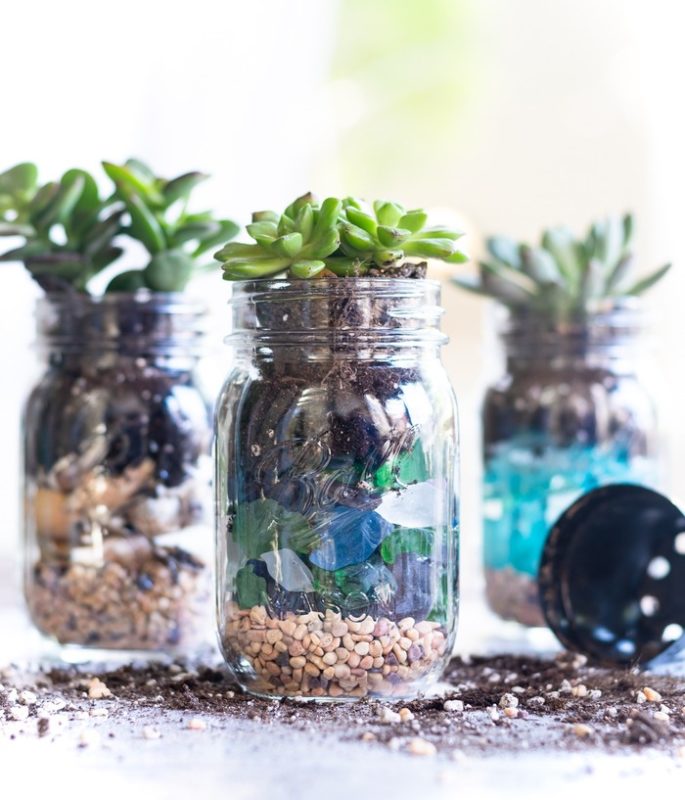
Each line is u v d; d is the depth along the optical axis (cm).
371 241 58
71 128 109
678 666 67
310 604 58
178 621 67
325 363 58
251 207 115
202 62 113
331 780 52
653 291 105
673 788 51
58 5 108
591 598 66
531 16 110
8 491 111
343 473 57
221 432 60
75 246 69
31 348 69
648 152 106
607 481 70
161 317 67
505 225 111
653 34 106
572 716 58
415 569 58
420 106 114
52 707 59
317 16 115
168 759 53
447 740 55
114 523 66
